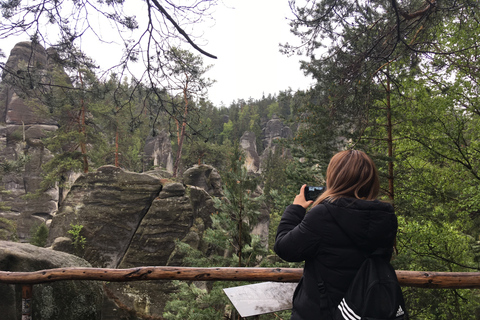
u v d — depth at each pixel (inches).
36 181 1806.1
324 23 286.0
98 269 113.7
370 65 290.7
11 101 2007.9
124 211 847.1
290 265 301.9
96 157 1364.4
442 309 466.3
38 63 176.9
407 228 498.6
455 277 93.7
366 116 344.2
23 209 1770.4
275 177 2053.4
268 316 254.8
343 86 309.9
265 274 99.9
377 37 299.0
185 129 225.0
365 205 50.4
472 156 504.7
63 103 185.9
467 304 475.5
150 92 184.2
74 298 190.1
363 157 56.3
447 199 487.5
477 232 526.6
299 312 53.6
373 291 47.4
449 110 482.6
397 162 442.9
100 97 185.5
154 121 200.2
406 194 480.1
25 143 1879.9
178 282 294.8
